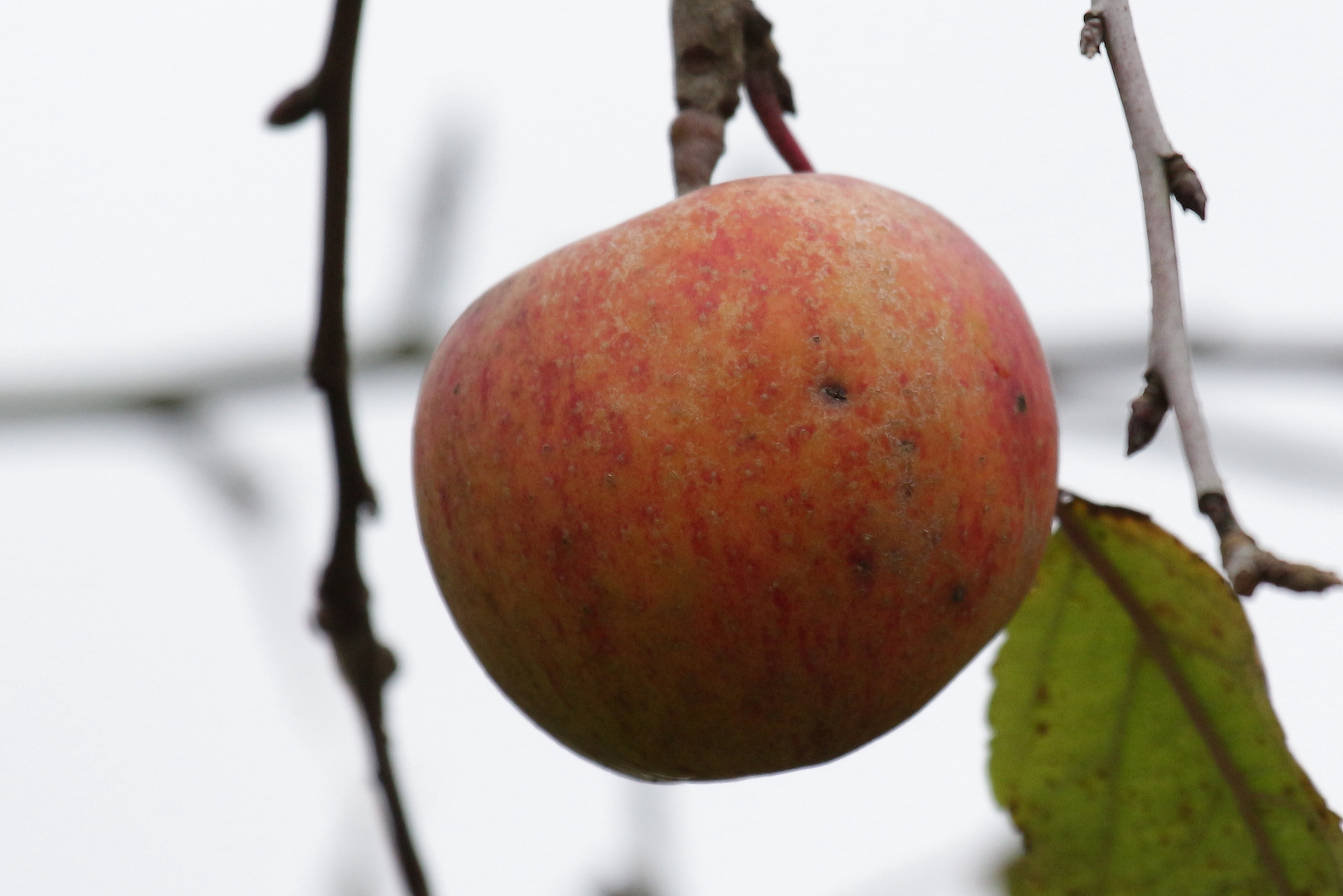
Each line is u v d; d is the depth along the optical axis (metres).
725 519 0.47
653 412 0.47
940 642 0.48
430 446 0.49
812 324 0.47
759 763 0.49
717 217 0.48
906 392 0.47
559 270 0.48
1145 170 0.46
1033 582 0.49
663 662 0.47
